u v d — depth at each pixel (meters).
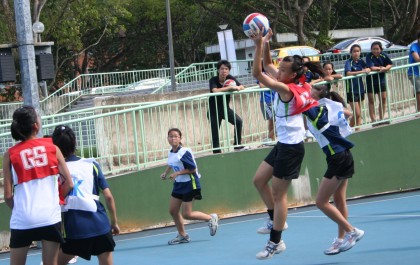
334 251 9.50
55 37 41.66
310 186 17.12
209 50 44.50
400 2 47.69
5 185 7.48
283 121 9.15
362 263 9.13
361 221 12.96
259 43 8.61
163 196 15.45
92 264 11.02
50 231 7.43
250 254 10.73
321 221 13.64
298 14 41.81
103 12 44.06
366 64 17.70
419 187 18.22
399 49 32.75
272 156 9.73
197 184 12.54
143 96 23.20
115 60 55.00
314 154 17.20
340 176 9.28
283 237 11.93
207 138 16.83
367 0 51.28
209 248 11.70
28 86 12.84
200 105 16.47
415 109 18.59
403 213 13.63
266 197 9.94
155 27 53.62
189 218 12.64
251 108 17.25
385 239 10.80
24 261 7.52
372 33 46.53
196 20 52.97
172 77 33.22
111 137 15.44
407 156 18.16
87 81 35.38
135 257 11.46
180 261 10.70
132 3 51.19
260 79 8.80
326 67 17.08
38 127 7.62
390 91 18.27
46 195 7.45
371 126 17.92
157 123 16.06
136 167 15.38
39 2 33.03
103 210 7.86
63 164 7.60
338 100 9.62
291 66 9.05
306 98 9.09
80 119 15.12
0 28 37.22
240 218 15.77
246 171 16.42
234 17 47.78
